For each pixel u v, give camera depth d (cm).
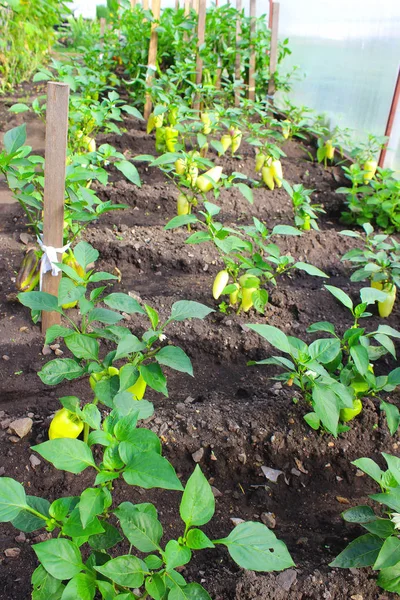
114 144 323
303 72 414
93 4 994
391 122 287
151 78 353
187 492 80
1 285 185
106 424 89
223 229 160
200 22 386
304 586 102
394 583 97
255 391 152
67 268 132
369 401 143
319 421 134
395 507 95
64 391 147
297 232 166
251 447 132
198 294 189
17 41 454
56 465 81
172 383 156
